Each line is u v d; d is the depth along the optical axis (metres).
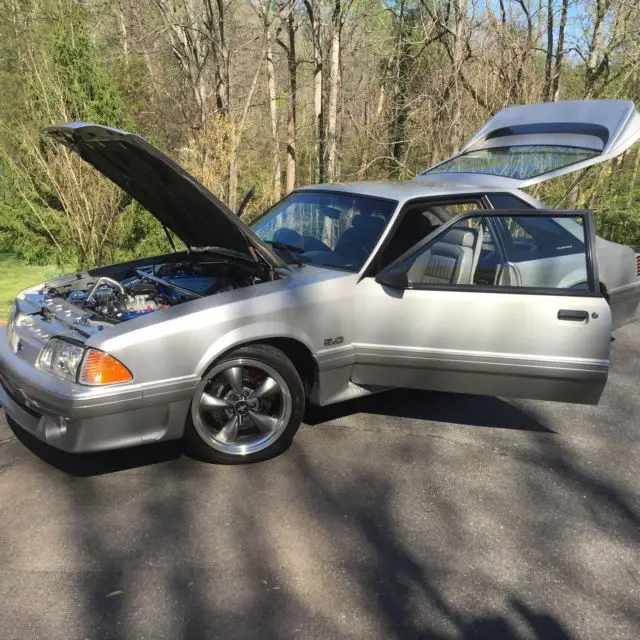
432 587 2.65
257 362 3.52
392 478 3.53
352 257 4.03
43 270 10.27
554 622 2.48
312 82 18.00
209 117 11.68
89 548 2.84
